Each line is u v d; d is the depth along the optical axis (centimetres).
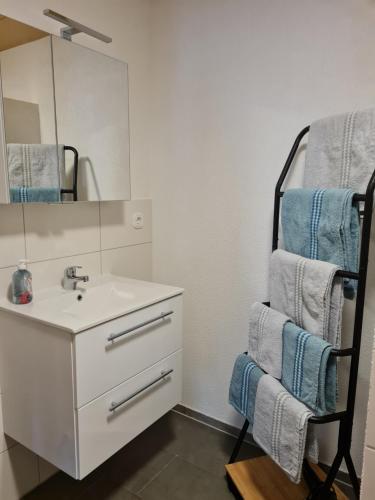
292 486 147
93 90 155
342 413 122
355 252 118
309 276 122
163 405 156
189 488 154
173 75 181
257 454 173
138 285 164
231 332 181
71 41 144
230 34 161
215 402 192
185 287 193
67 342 113
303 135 144
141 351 140
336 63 138
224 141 170
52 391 121
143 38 183
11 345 132
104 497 150
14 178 129
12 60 125
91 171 159
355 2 132
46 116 138
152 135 193
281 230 157
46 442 127
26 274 135
